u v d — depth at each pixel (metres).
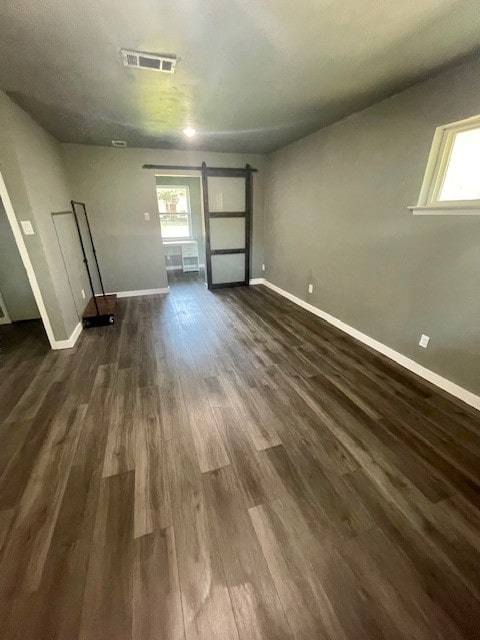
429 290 2.29
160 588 1.10
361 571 1.15
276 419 2.00
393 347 2.75
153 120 2.97
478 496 1.45
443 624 1.00
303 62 1.84
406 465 1.63
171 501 1.44
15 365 2.75
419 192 2.26
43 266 2.78
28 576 1.15
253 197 5.09
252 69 1.92
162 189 6.47
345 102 2.52
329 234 3.47
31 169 2.66
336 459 1.67
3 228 3.48
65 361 2.82
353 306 3.23
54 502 1.44
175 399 2.22
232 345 3.11
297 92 2.30
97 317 3.60
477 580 1.12
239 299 4.74
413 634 0.98
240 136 3.62
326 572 1.15
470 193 2.03
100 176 4.18
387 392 2.28
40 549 1.24
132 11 1.34
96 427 1.94
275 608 1.05
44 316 2.93
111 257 4.62
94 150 4.05
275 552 1.22
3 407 2.16
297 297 4.45
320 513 1.38
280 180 4.47
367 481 1.54
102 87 2.18
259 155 4.83
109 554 1.21
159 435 1.87
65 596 1.08
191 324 3.69
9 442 1.83
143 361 2.79
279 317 3.92
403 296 2.55
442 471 1.59
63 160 3.92
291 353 2.92
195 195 6.61
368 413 2.04
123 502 1.44
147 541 1.26
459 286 2.06
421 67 1.90
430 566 1.17
